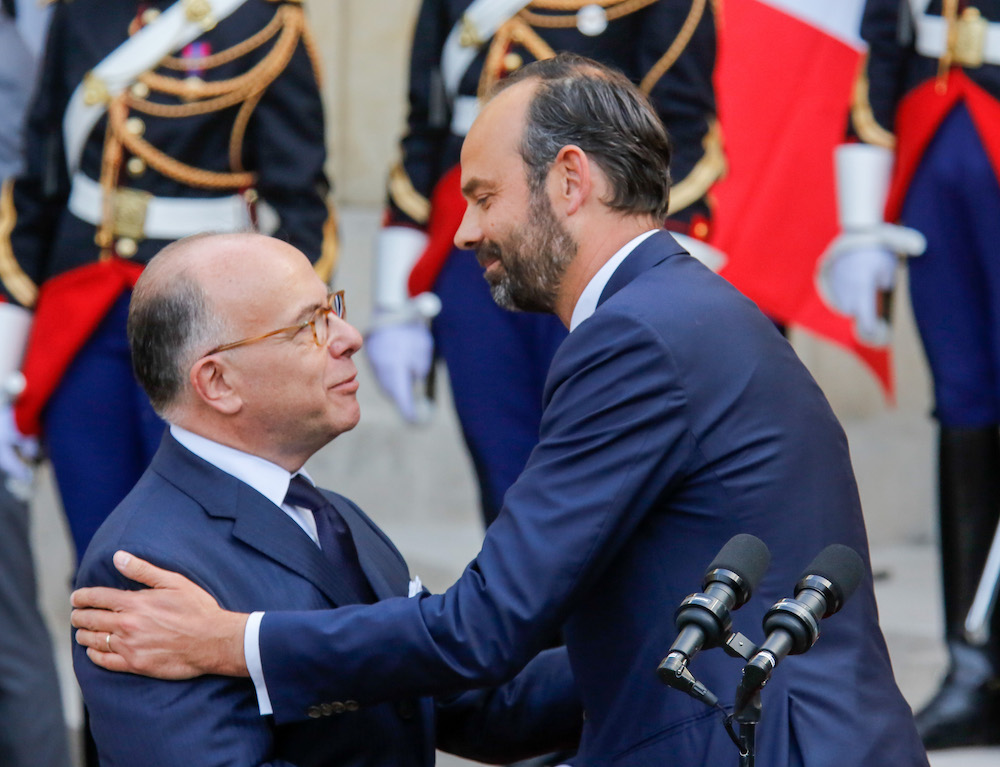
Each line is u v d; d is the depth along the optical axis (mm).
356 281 25312
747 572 6930
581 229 8422
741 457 7879
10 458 13820
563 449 8047
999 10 14625
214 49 13719
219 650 7773
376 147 25703
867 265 15055
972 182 14602
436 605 7902
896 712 7934
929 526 26172
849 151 15328
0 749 14148
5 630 14148
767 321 8344
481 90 14094
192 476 8234
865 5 15344
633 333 7973
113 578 7898
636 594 8031
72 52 13844
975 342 14766
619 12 13797
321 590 8266
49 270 13867
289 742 8180
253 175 14000
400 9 25703
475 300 13961
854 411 26234
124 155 13641
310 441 8453
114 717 7773
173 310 8242
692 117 13609
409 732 8578
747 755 6789
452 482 25312
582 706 9086
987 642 14531
